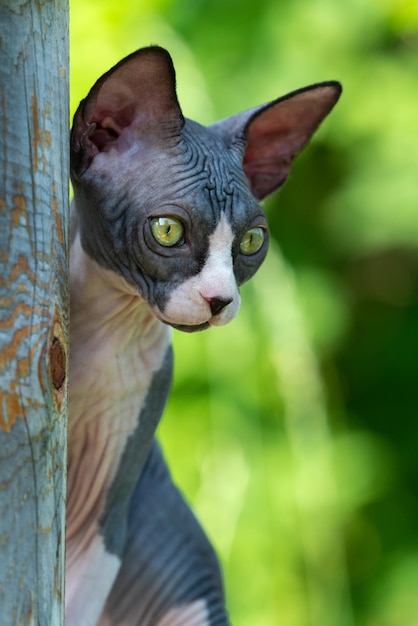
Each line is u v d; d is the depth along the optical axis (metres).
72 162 3.09
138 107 3.10
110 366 3.29
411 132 7.12
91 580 3.41
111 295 3.25
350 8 7.14
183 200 2.99
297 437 6.78
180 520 3.86
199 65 6.80
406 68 7.24
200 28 6.95
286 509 6.76
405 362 7.82
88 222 3.14
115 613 3.79
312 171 7.53
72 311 3.29
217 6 7.02
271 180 3.56
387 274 8.12
